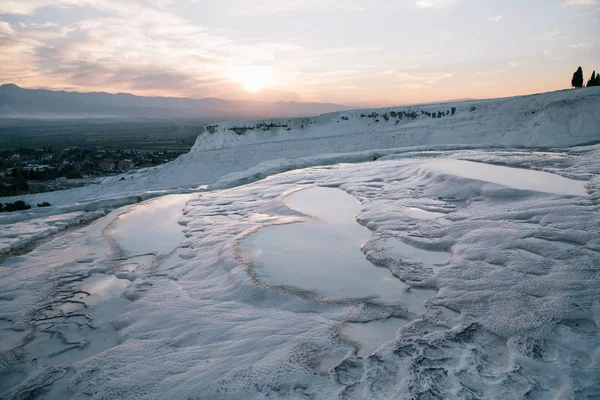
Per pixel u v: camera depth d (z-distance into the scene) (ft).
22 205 101.14
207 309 22.86
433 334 17.90
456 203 41.22
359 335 18.90
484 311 19.36
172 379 16.56
